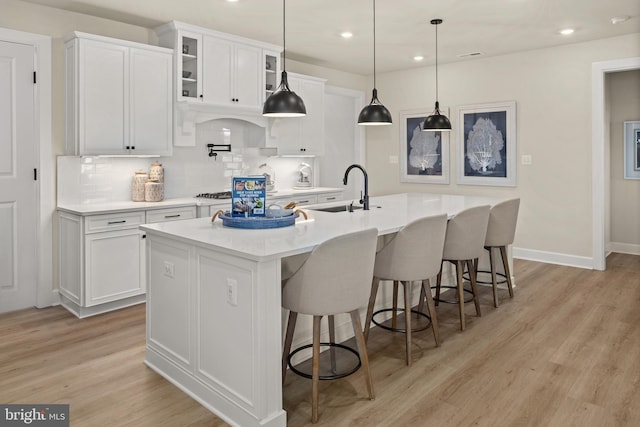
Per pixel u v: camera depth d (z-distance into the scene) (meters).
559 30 4.46
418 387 2.45
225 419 2.17
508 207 3.65
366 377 2.32
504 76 5.48
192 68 4.30
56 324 3.41
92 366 2.72
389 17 4.05
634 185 5.63
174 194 4.62
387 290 3.45
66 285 3.76
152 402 2.32
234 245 2.11
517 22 4.20
